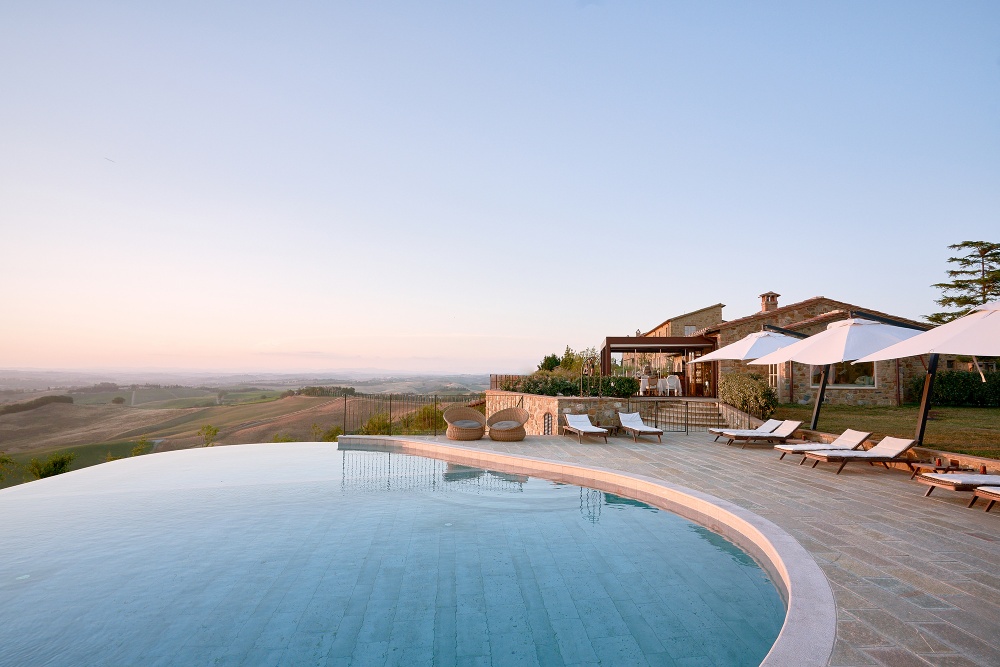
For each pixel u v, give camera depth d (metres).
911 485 8.17
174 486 9.71
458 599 4.70
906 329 11.01
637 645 3.78
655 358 33.06
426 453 13.65
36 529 6.98
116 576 5.34
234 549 6.16
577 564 5.54
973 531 5.70
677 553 5.84
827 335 11.23
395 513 7.70
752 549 5.80
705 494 7.46
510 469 11.05
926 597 3.90
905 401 20.95
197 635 4.08
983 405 19.81
